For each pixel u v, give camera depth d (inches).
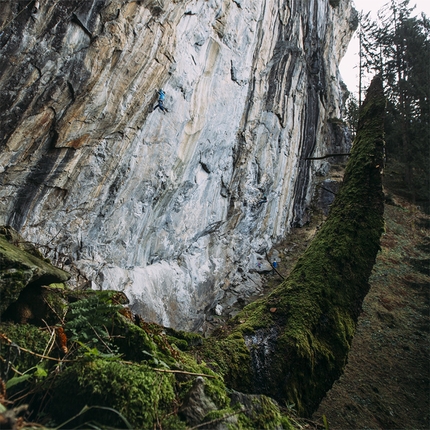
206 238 354.9
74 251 209.5
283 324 112.7
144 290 253.6
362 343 330.3
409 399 278.2
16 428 39.1
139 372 62.7
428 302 393.7
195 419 61.1
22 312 70.7
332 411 252.5
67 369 61.0
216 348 100.4
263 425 68.8
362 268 125.3
